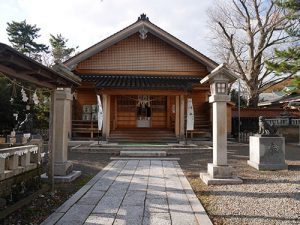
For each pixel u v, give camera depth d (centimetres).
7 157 509
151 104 1888
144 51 1823
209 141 1641
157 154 1249
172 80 1741
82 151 1341
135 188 677
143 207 529
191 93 1862
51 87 628
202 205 541
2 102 1720
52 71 530
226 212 500
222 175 729
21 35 3266
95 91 1780
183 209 516
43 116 1916
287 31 1644
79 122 1728
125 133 1688
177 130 1650
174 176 820
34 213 494
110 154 1296
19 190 540
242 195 609
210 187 683
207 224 438
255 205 538
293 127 2053
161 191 647
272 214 486
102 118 1475
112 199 582
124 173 868
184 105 1742
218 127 745
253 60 2488
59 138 766
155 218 470
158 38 1820
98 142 1440
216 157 739
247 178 780
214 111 759
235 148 1531
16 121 1766
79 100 1834
